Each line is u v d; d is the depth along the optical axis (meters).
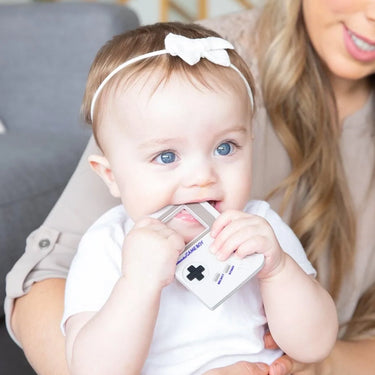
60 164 1.76
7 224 1.53
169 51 0.86
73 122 2.01
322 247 1.14
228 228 0.78
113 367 0.78
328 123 1.21
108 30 1.94
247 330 0.89
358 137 1.23
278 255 0.80
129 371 0.78
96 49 1.95
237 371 0.86
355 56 1.09
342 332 1.18
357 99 1.24
